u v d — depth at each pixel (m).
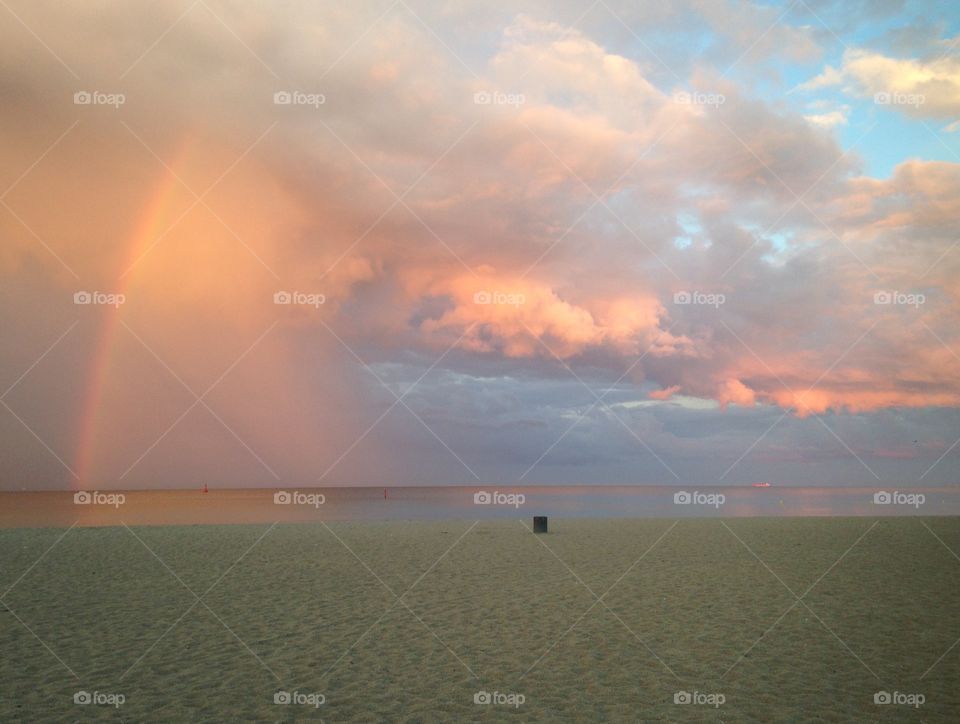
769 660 9.55
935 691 8.27
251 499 111.44
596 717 7.46
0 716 7.42
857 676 8.83
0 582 15.50
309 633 11.05
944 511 53.72
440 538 24.64
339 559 19.03
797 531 26.33
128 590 14.57
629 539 24.03
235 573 16.70
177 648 10.17
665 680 8.72
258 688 8.40
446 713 7.58
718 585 14.97
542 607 12.91
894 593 13.98
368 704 7.86
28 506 74.75
